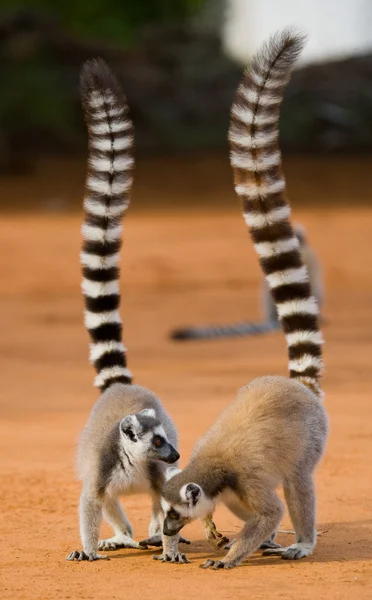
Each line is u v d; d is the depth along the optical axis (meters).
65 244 31.17
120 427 7.77
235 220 34.91
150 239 32.03
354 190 41.50
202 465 7.61
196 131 48.09
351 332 21.52
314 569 7.52
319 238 32.25
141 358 18.77
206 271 29.77
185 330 21.08
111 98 9.01
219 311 25.03
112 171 9.03
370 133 48.06
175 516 7.53
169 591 6.97
